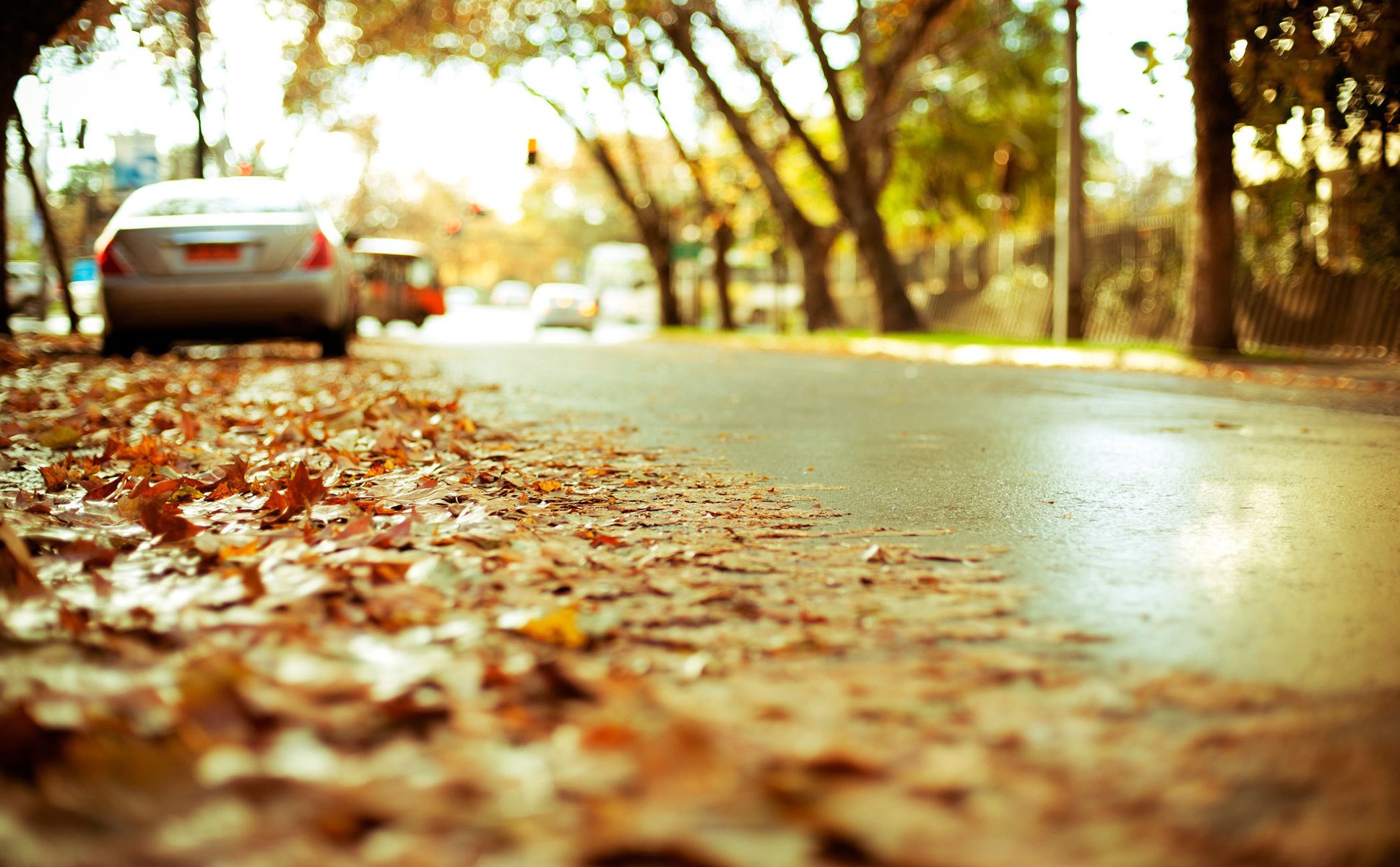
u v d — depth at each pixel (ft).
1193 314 53.36
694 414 27.32
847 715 6.64
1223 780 5.75
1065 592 10.06
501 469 17.04
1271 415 27.84
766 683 7.27
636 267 186.91
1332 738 6.37
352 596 8.96
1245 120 47.93
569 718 6.50
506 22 92.63
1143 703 6.97
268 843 4.85
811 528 13.07
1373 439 22.99
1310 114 44.65
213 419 23.52
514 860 4.73
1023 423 25.61
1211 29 49.29
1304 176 49.62
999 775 5.74
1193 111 51.70
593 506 14.38
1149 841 5.06
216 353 50.75
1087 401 31.83
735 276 166.20
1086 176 124.16
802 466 18.47
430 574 9.74
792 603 9.48
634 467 18.12
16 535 9.43
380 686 6.73
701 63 89.30
